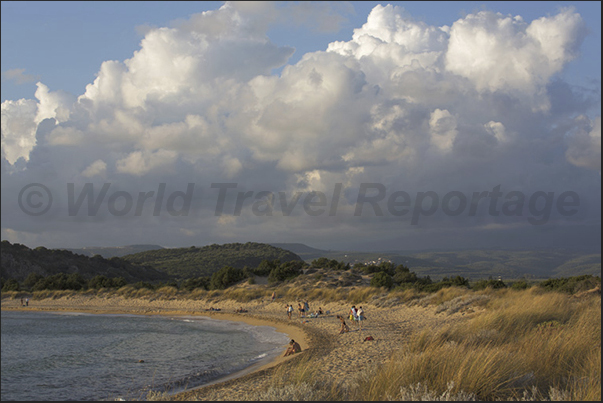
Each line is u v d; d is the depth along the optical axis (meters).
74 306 63.53
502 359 9.75
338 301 45.59
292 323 34.97
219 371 19.42
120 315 51.72
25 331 39.34
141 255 161.50
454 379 8.87
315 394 9.51
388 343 20.50
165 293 65.81
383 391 9.03
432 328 21.28
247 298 54.97
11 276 99.88
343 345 21.70
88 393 17.66
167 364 22.66
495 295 30.86
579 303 19.50
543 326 15.58
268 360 20.88
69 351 28.98
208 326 38.72
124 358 25.09
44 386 19.52
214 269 136.50
